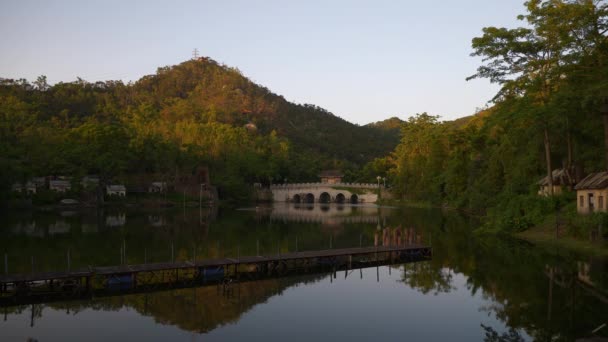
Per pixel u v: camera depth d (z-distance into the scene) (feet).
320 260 130.52
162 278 110.52
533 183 199.93
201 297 94.38
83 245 158.71
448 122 473.67
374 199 511.81
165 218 279.08
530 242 158.20
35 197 340.39
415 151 449.48
